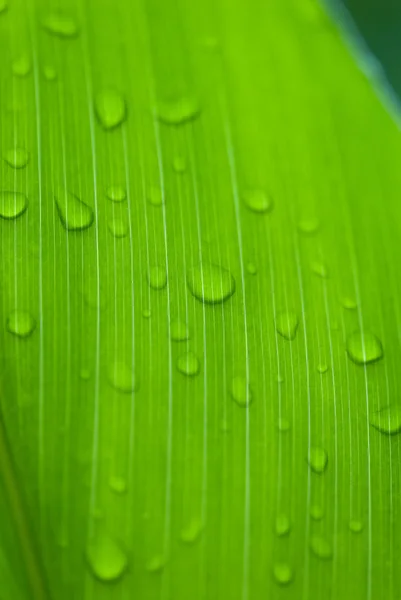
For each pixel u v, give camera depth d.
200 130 0.17
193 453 0.16
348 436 0.16
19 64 0.16
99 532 0.15
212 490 0.16
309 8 0.17
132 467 0.16
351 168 0.17
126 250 0.16
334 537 0.16
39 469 0.15
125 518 0.15
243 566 0.16
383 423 0.16
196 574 0.15
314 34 0.17
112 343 0.16
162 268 0.16
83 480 0.15
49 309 0.16
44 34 0.17
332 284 0.16
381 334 0.16
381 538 0.16
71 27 0.17
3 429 0.15
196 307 0.16
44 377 0.16
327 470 0.16
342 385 0.16
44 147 0.16
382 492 0.16
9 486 0.15
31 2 0.17
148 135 0.16
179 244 0.16
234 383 0.16
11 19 0.17
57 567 0.15
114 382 0.16
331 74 0.17
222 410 0.16
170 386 0.16
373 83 0.17
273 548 0.16
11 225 0.16
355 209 0.17
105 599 0.15
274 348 0.16
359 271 0.16
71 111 0.16
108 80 0.17
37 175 0.16
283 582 0.16
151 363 0.16
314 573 0.16
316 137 0.17
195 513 0.16
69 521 0.15
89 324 0.16
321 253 0.16
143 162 0.16
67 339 0.16
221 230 0.16
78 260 0.16
